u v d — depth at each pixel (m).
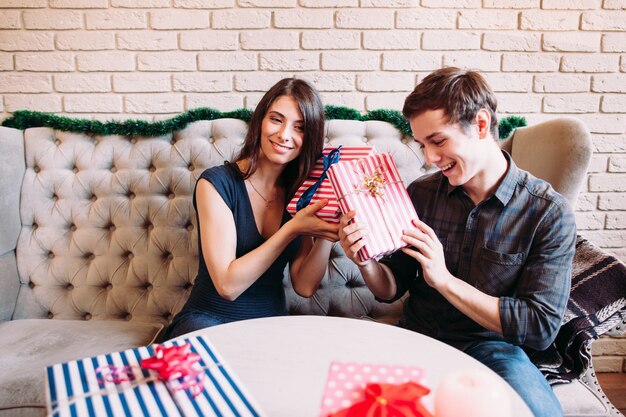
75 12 1.77
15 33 1.78
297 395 0.72
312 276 1.32
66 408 0.63
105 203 1.68
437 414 0.55
